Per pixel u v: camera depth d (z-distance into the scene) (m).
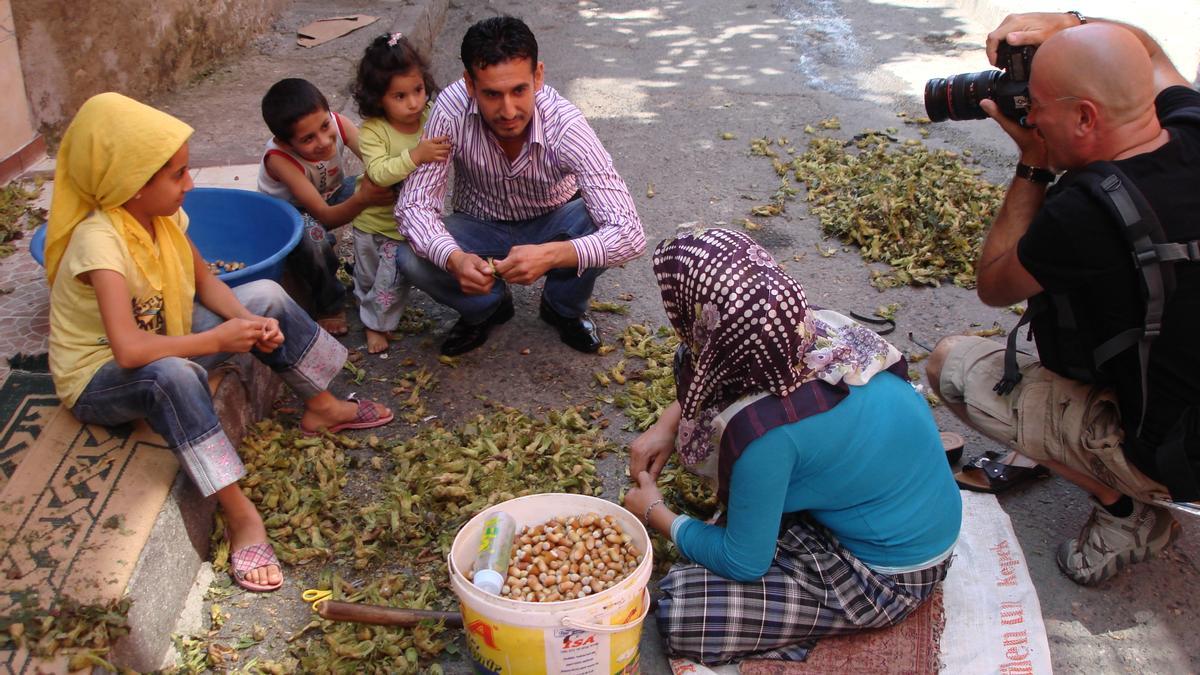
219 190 4.04
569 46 7.86
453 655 2.77
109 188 2.71
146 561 2.68
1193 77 6.81
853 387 2.49
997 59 2.88
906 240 4.86
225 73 6.29
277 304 3.34
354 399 3.77
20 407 3.02
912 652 2.67
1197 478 2.59
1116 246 2.43
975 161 5.77
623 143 6.09
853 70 7.33
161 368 2.79
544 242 3.96
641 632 2.80
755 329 2.31
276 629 2.87
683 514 3.10
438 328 4.35
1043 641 2.75
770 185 5.55
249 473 3.34
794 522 2.75
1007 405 2.98
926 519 2.61
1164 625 2.89
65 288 2.86
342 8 7.55
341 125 4.31
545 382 3.98
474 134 3.68
